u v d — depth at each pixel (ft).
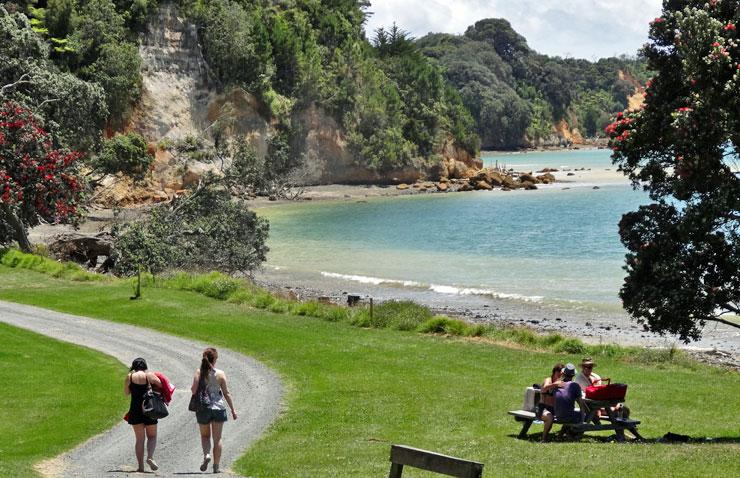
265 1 474.90
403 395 74.49
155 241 159.22
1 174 158.61
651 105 84.17
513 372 85.92
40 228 251.39
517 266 206.59
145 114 384.27
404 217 328.29
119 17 377.71
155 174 374.63
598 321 143.74
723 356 115.85
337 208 366.22
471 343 102.12
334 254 232.12
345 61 485.97
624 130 87.04
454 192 449.06
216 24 419.33
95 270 168.25
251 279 173.37
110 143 300.81
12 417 64.80
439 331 109.40
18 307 116.98
